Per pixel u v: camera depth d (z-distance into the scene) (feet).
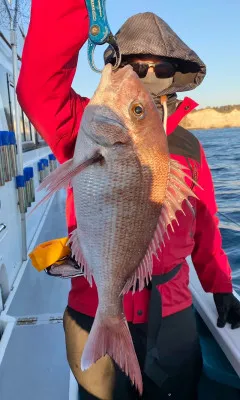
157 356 5.91
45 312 9.11
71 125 5.47
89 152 4.45
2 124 11.23
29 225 14.28
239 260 16.80
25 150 16.47
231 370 7.29
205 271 7.31
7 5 10.91
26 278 11.05
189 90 6.57
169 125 6.03
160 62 6.01
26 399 6.51
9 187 11.00
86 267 4.78
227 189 34.04
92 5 4.45
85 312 5.90
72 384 6.75
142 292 5.79
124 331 4.79
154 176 4.51
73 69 5.01
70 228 5.99
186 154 6.17
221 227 21.49
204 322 8.25
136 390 6.28
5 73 12.48
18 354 7.60
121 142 4.42
